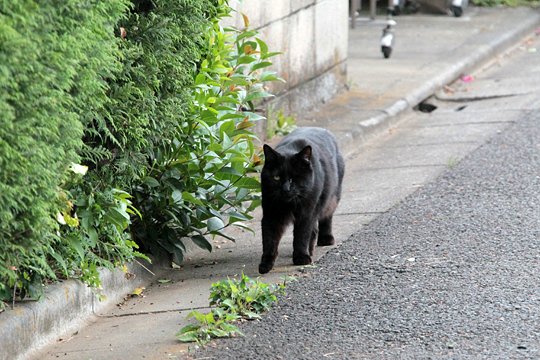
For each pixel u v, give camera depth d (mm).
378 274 7574
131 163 7391
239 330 6555
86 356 6297
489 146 11672
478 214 8977
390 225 8891
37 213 5910
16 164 5539
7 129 5426
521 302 6750
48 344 6516
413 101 14156
